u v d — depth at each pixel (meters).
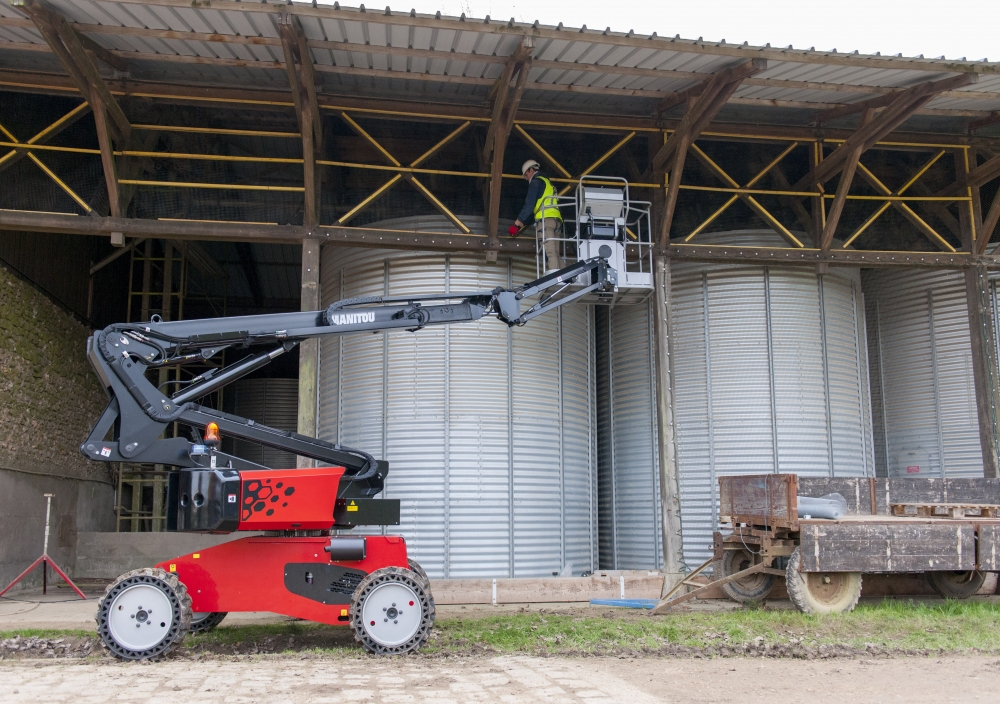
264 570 9.32
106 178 13.66
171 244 21.02
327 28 12.24
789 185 17.22
